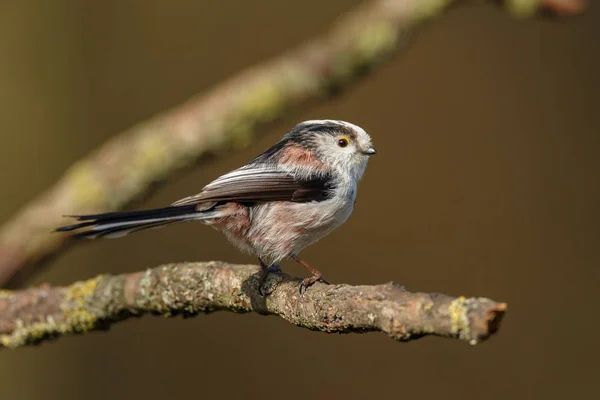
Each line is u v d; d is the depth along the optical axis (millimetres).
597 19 13797
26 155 12688
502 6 8844
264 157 7871
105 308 6836
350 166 8070
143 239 12664
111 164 8602
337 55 8570
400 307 4453
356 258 13250
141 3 13680
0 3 12930
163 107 13469
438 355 12117
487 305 4055
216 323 12336
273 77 8688
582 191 13227
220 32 13898
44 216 8445
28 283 8773
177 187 12977
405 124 13859
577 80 13758
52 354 11914
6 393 11594
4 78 12805
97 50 13383
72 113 13086
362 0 14016
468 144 13750
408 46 8836
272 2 14062
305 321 5414
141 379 12047
